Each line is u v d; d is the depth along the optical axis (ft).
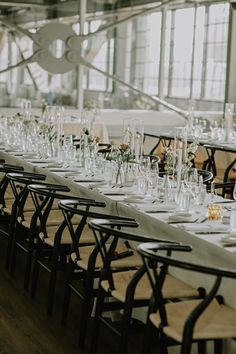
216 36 43.01
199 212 15.62
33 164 23.30
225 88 41.68
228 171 27.89
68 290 15.89
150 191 17.67
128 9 40.63
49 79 39.88
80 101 40.04
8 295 17.93
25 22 38.99
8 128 29.96
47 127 26.16
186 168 17.19
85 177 20.44
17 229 19.43
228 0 41.14
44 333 15.48
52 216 19.79
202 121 38.04
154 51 43.70
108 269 13.38
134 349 14.67
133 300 12.78
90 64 39.60
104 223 13.71
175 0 41.14
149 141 38.04
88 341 15.07
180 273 14.37
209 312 12.24
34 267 17.67
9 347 14.69
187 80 44.42
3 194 21.25
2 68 38.52
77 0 39.65
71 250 15.65
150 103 41.50
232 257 12.29
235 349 12.78
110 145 28.04
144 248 11.55
